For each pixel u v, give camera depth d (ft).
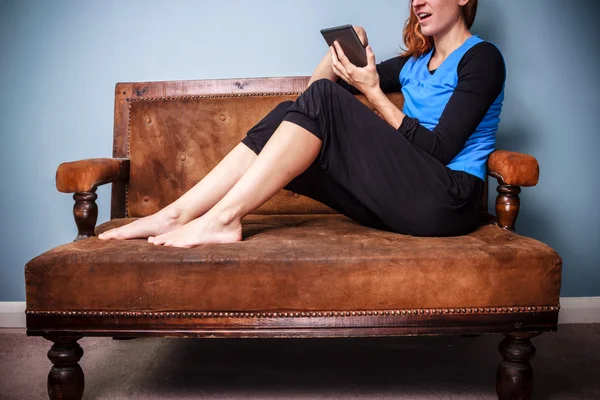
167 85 7.54
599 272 7.98
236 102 7.43
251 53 7.80
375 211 5.57
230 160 5.70
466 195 5.49
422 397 5.53
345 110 5.40
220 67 7.83
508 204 5.61
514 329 4.89
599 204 7.93
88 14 7.79
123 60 7.83
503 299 4.83
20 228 8.00
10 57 7.82
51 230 8.01
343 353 6.72
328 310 4.83
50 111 7.89
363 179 5.44
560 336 7.26
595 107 7.82
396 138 5.41
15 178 7.94
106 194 8.02
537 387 5.71
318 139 5.28
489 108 5.92
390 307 4.82
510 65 7.76
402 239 5.31
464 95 5.65
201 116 7.41
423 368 6.26
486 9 7.69
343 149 5.43
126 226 5.50
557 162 7.88
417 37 6.67
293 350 6.82
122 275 4.81
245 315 4.84
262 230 5.89
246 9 7.75
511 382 5.00
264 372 6.16
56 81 7.86
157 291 4.82
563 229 7.97
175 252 4.88
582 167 7.89
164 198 7.39
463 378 5.98
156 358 6.57
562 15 7.72
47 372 6.16
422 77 6.45
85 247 5.07
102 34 7.80
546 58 7.76
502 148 7.88
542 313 4.87
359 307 4.82
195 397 5.53
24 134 7.89
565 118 7.83
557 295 4.87
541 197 7.93
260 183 5.23
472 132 5.68
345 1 7.71
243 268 4.78
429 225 5.43
